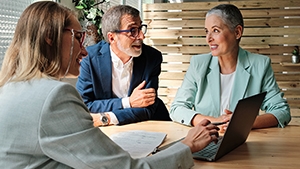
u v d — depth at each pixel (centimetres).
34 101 85
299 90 403
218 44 194
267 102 194
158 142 141
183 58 416
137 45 205
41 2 99
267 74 201
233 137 125
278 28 397
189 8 411
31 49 93
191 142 114
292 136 155
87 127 88
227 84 205
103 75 208
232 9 192
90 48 215
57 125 84
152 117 212
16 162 85
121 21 199
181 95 206
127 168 91
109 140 93
